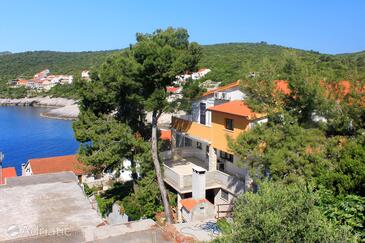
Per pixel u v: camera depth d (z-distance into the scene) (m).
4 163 66.69
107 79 28.16
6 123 118.06
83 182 44.06
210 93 31.94
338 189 13.93
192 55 28.17
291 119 18.48
